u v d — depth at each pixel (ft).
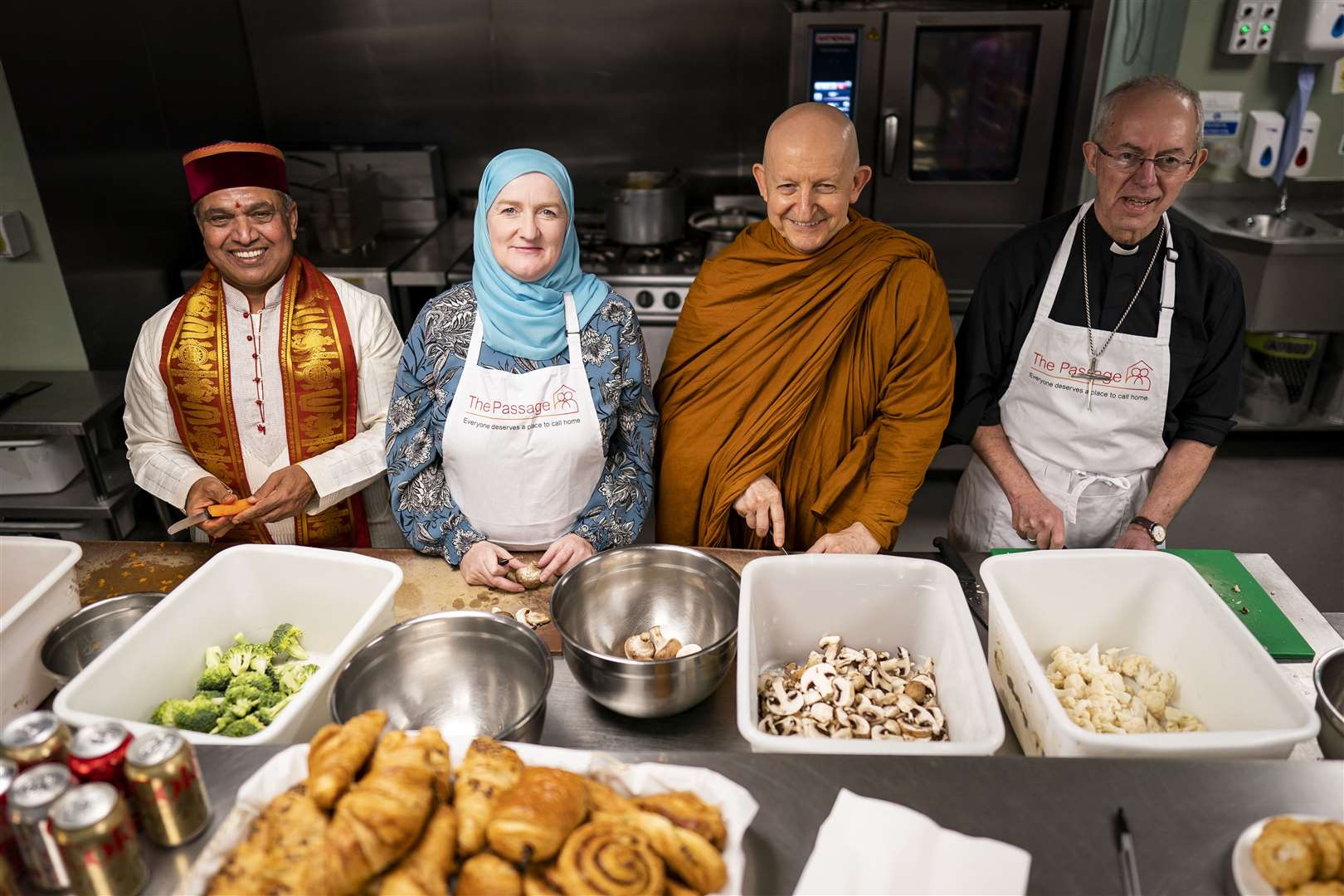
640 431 5.60
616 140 12.67
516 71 12.33
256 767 3.02
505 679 3.99
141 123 10.08
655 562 4.52
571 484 5.40
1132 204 5.43
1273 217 11.10
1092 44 9.93
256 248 5.50
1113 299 5.84
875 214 11.19
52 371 9.17
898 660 4.17
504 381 5.18
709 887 2.56
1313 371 11.69
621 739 3.90
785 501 6.04
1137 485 6.28
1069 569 4.17
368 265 10.68
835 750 3.10
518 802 2.57
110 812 2.51
